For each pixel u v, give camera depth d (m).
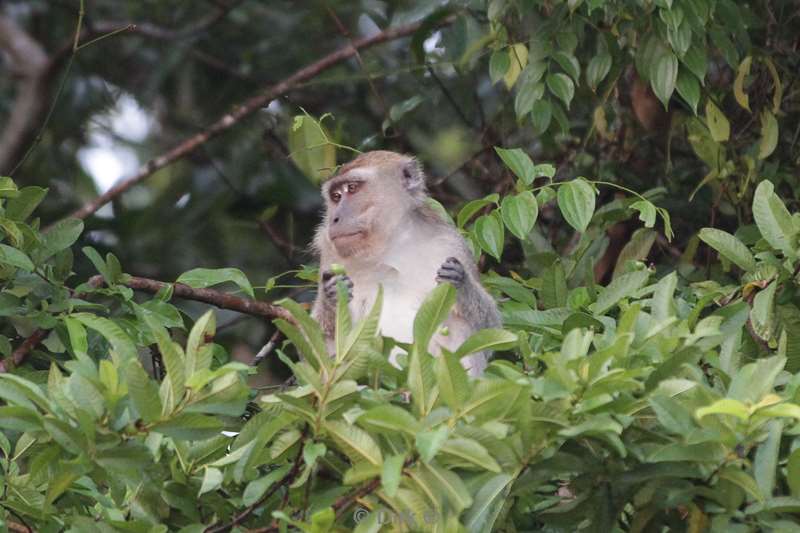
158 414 6.86
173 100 17.89
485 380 6.53
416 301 11.20
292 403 6.74
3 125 17.56
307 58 17.50
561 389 6.69
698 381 7.23
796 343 8.74
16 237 10.30
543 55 12.94
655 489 7.03
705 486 6.93
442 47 15.66
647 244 12.15
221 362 10.09
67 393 7.04
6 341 10.32
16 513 7.68
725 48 12.61
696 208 14.02
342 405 6.80
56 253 10.63
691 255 12.93
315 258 15.66
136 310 10.36
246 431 7.23
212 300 11.30
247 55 17.55
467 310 10.70
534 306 11.04
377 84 16.91
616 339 6.84
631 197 14.00
